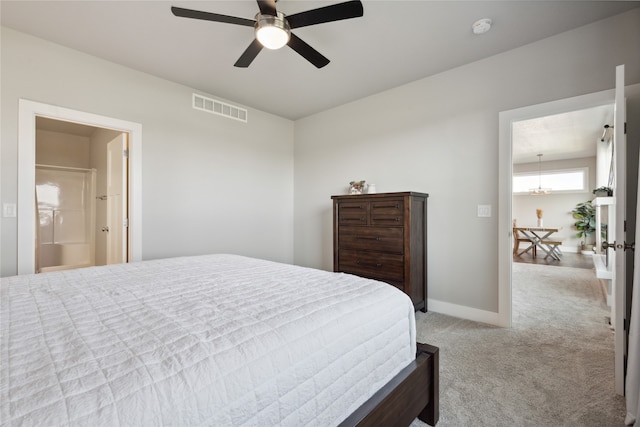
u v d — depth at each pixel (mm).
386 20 2209
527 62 2539
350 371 1057
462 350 2219
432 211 3115
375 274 3068
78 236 5098
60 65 2559
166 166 3211
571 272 5074
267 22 1783
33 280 1545
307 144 4410
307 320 1035
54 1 2010
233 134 3814
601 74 2217
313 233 4340
